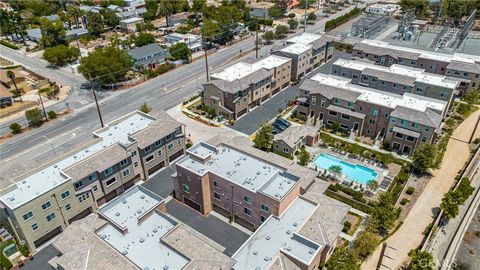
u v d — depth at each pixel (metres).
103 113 95.25
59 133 86.50
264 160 61.44
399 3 194.38
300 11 197.50
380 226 56.41
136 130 71.19
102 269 41.56
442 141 80.06
